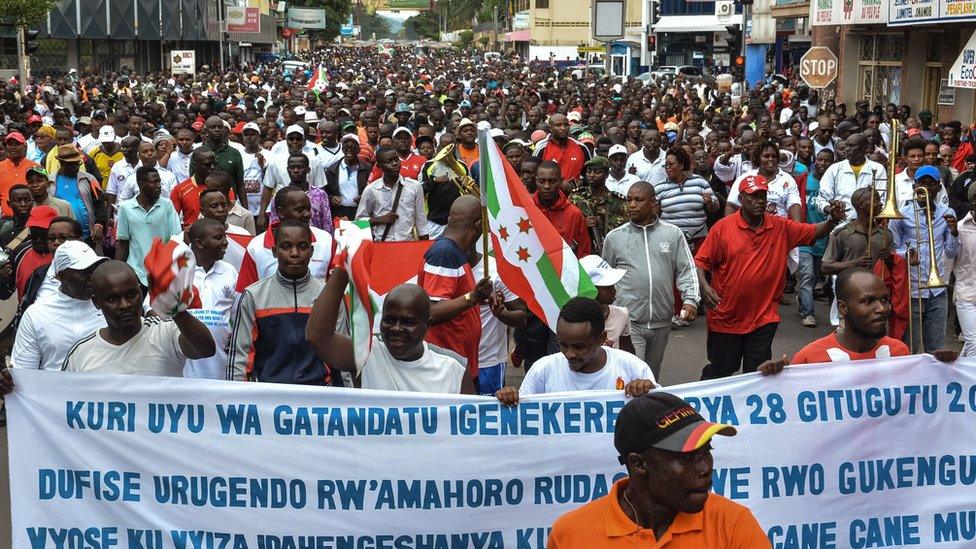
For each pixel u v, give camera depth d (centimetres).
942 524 519
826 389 512
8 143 1245
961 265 894
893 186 789
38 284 779
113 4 6025
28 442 498
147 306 792
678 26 7181
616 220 1036
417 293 530
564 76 5847
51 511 501
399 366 541
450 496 502
